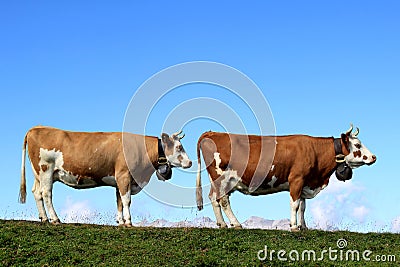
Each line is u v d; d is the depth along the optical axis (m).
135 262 17.56
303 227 22.72
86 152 21.55
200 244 19.00
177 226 21.52
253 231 20.59
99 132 22.11
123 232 19.84
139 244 18.83
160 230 20.25
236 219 22.08
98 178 21.83
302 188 22.47
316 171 22.72
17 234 19.20
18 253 17.92
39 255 17.91
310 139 22.81
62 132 21.81
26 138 22.05
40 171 21.61
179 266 17.41
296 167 22.31
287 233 20.52
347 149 22.95
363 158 22.97
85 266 17.31
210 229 20.53
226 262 17.72
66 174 21.66
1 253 17.81
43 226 20.34
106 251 18.22
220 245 18.97
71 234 19.56
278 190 22.72
